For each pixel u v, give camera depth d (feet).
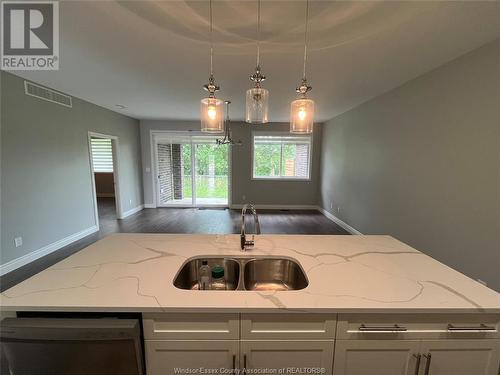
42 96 10.39
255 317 3.09
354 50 6.85
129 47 6.81
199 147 20.95
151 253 4.56
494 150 6.12
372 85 9.97
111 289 3.29
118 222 16.57
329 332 3.13
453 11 5.02
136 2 4.87
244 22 5.53
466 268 6.93
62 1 4.87
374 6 4.89
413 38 6.15
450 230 7.48
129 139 18.51
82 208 13.21
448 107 7.52
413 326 3.11
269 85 10.02
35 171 10.08
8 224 8.95
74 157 12.53
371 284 3.48
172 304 2.98
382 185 11.28
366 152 12.79
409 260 4.31
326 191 19.06
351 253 4.63
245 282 4.55
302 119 4.14
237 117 17.98
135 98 12.72
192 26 5.71
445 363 3.19
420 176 8.79
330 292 3.26
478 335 3.11
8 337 2.78
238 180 20.86
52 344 2.82
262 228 15.60
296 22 5.49
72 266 3.97
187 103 13.83
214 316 3.08
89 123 13.75
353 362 3.22
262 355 3.20
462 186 7.04
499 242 6.04
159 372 3.21
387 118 10.86
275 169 21.06
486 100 6.31
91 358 2.90
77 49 6.97
